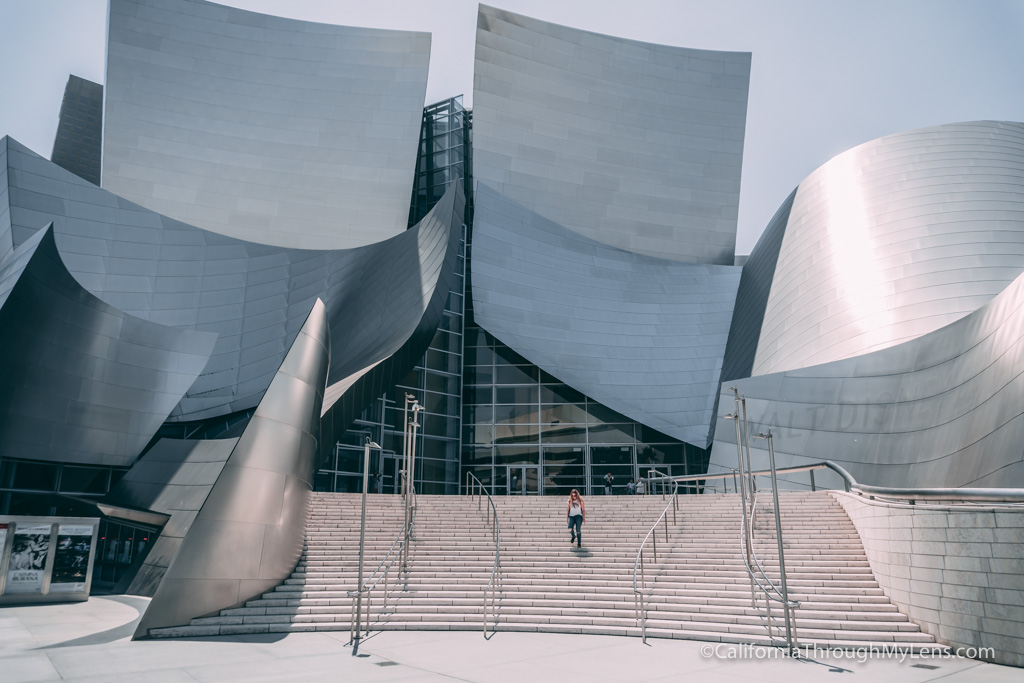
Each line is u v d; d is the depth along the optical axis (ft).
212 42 121.80
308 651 31.71
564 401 97.25
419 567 46.93
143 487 55.98
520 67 120.26
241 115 118.83
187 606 37.52
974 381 53.26
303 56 124.57
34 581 43.50
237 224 113.19
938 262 76.89
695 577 42.78
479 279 100.73
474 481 94.73
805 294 88.28
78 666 27.30
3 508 58.23
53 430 61.05
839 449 66.74
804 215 99.09
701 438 93.56
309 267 95.81
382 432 87.20
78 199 90.43
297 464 45.93
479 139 115.85
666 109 127.44
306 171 117.70
